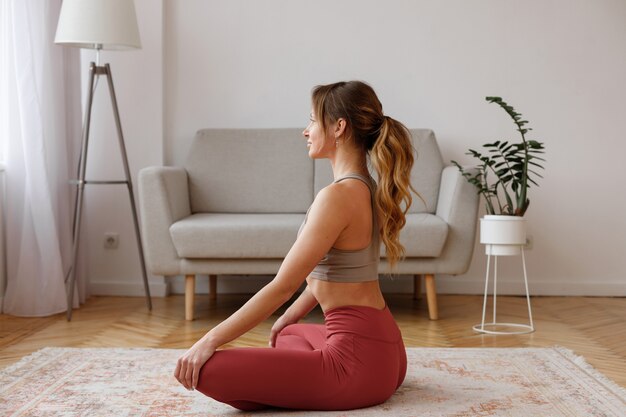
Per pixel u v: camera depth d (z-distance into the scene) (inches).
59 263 162.1
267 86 191.3
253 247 153.8
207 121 191.9
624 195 190.4
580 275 191.5
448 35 189.8
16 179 161.3
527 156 151.8
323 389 87.5
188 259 156.5
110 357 120.2
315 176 181.5
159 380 105.7
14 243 161.9
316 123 92.0
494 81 189.9
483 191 156.1
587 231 190.9
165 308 171.5
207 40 191.2
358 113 90.3
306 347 94.3
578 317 162.4
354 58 190.7
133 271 188.5
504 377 108.0
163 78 188.1
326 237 85.3
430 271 156.6
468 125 190.5
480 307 173.8
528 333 145.4
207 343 84.9
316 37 190.7
